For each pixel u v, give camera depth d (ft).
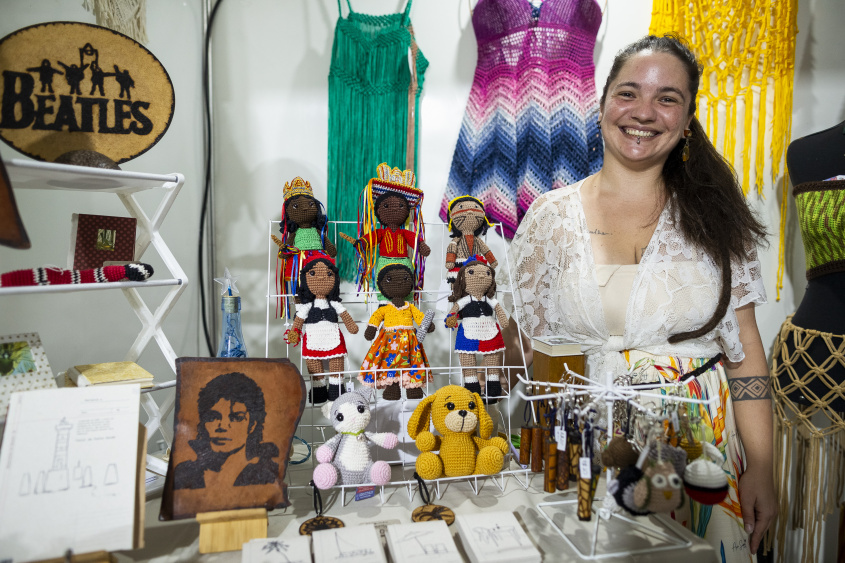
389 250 3.67
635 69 3.21
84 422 2.37
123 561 2.48
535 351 3.74
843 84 5.25
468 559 2.51
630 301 3.37
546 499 3.03
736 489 3.38
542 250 3.88
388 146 4.72
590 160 4.87
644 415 2.55
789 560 5.34
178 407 2.70
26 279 2.52
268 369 2.86
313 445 3.92
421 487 3.06
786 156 4.70
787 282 5.42
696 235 3.33
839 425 4.01
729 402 3.58
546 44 4.67
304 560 2.37
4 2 3.14
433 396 3.18
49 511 2.20
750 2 4.95
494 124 4.81
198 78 4.49
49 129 2.76
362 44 4.62
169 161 4.25
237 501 2.61
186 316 4.55
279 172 4.77
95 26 2.89
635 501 2.16
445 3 4.87
